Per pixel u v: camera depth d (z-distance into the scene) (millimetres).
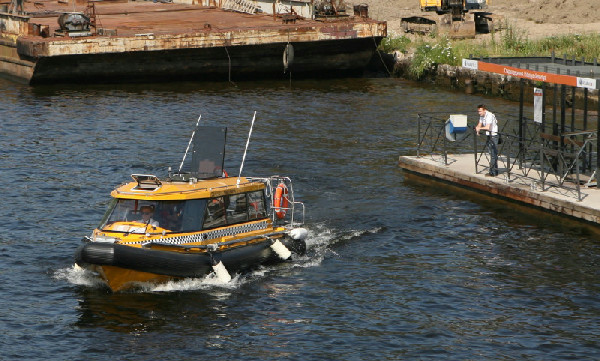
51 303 28125
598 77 35906
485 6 91750
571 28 83188
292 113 60875
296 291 29188
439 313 27516
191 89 71625
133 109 61969
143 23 81750
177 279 29078
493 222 35969
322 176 43844
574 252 32375
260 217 31875
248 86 73688
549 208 36344
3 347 25156
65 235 34906
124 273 28047
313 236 34656
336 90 71562
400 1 109312
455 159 44219
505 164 42406
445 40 77625
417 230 35312
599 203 35031
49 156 47875
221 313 27422
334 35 76000
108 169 45469
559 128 42969
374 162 46750
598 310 27594
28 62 71875
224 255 29719
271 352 24969
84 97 66875
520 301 28297
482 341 25625
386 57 80438
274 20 80750
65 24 72562
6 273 30625
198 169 31641
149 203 29406
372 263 31781
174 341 25594
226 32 73312
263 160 47188
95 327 26438
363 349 25156
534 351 25016
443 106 63094
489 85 67688
